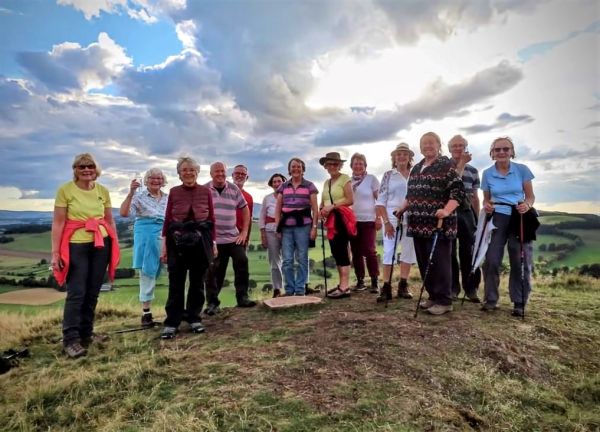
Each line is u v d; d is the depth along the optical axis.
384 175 6.24
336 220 6.32
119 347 4.92
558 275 8.70
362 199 6.71
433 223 5.11
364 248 6.77
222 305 6.84
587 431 3.27
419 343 4.38
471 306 5.70
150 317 5.90
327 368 3.91
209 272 6.28
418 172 5.27
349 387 3.58
